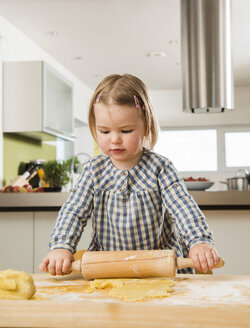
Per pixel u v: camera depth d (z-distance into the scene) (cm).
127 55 452
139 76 539
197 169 683
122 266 77
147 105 97
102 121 91
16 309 49
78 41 404
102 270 78
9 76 337
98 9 332
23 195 216
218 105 288
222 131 675
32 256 218
